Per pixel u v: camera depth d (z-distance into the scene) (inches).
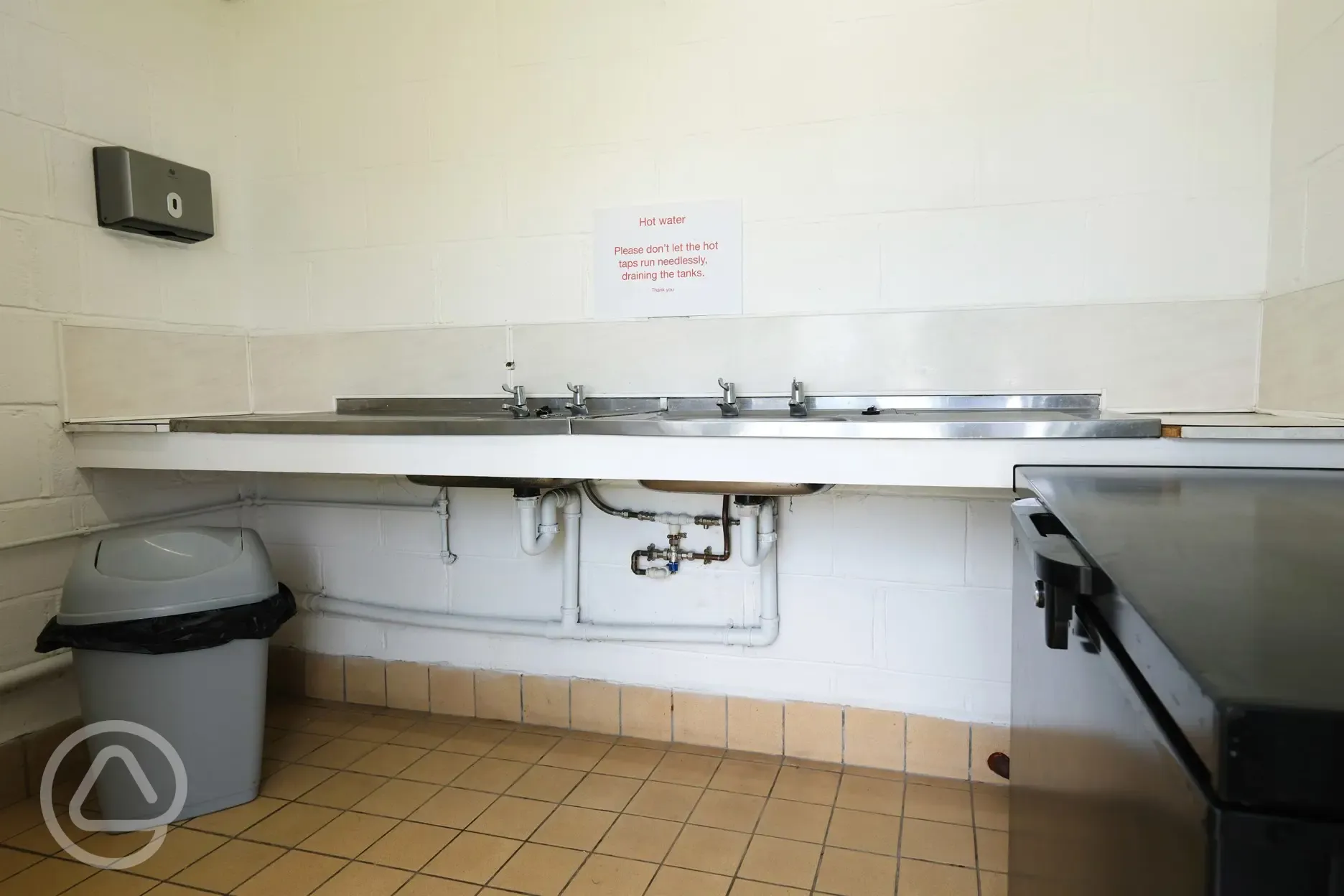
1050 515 30.7
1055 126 67.4
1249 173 63.3
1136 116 65.5
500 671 87.1
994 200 69.3
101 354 77.0
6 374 69.7
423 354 86.5
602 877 59.0
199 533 70.2
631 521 82.0
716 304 77.0
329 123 88.3
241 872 59.9
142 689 64.3
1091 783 23.1
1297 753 12.6
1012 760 40.6
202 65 87.7
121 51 79.0
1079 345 67.7
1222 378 64.7
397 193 86.4
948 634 73.9
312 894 57.3
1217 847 13.6
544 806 69.2
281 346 91.5
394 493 89.9
